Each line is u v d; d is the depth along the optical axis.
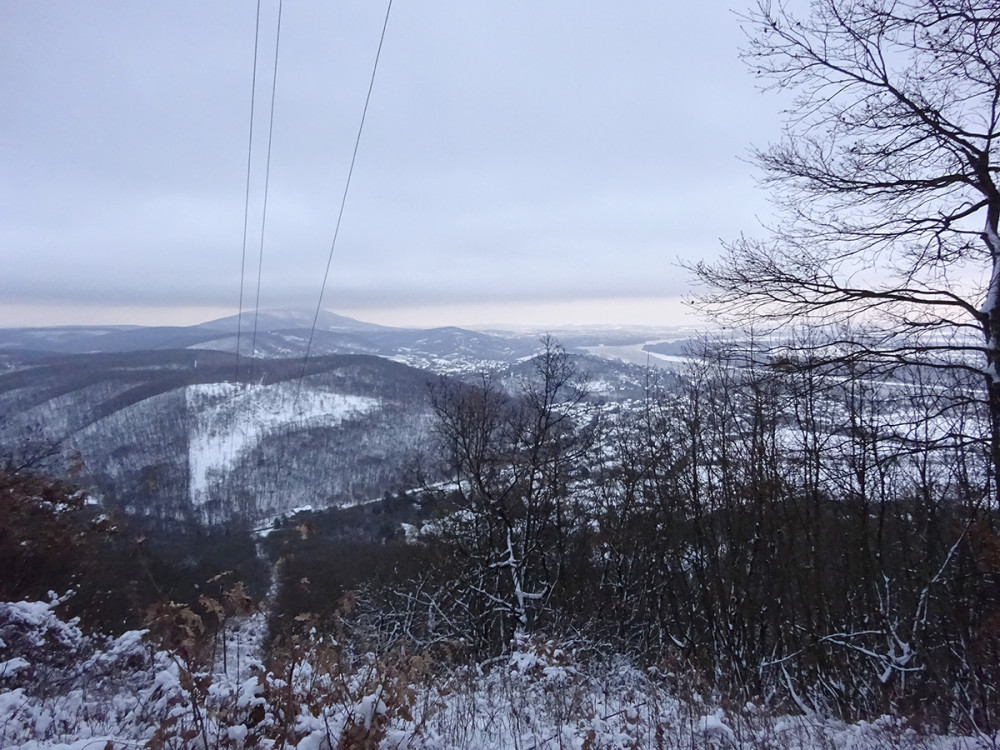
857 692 9.10
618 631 14.29
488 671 9.44
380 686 4.05
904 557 10.34
